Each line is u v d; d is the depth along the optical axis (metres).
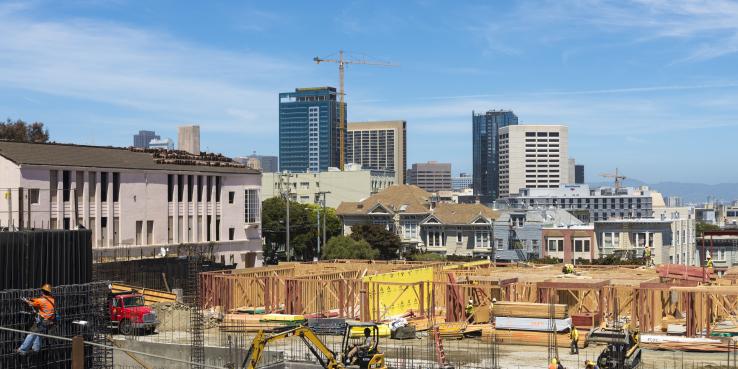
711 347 50.12
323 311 64.19
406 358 48.44
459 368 45.53
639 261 123.00
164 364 47.88
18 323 33.88
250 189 100.50
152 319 55.59
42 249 35.62
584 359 48.59
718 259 153.12
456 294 61.66
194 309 55.09
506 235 145.75
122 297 54.84
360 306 61.69
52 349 34.66
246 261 100.31
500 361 48.19
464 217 148.38
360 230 142.00
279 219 150.25
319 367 44.34
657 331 57.72
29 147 79.19
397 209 162.62
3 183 74.06
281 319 57.72
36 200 75.00
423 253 144.88
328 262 93.25
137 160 87.69
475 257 145.00
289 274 76.69
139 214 85.81
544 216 150.62
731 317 56.12
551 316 52.53
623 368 42.69
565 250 139.62
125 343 48.66
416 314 66.19
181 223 91.31
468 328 55.81
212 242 93.19
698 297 56.69
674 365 46.09
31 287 35.09
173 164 91.31
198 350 46.69
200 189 94.12
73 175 78.44
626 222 139.00
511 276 66.88
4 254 34.22
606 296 61.34
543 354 50.25
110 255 80.38
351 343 51.44
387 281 67.50
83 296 36.31
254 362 35.12
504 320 54.09
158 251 86.38
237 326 57.31
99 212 81.25
